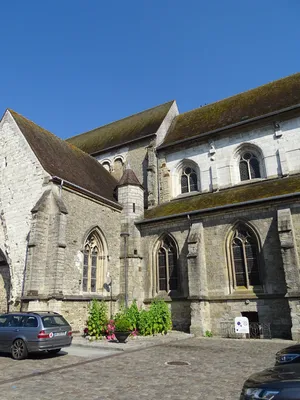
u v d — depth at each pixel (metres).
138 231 23.53
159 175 27.20
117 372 9.45
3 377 8.93
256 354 12.17
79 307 18.61
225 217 20.08
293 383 4.83
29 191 19.88
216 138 25.45
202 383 8.16
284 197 18.12
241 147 24.36
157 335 17.52
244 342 15.66
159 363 10.70
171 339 16.09
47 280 17.19
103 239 21.77
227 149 24.77
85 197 21.02
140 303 21.64
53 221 18.12
